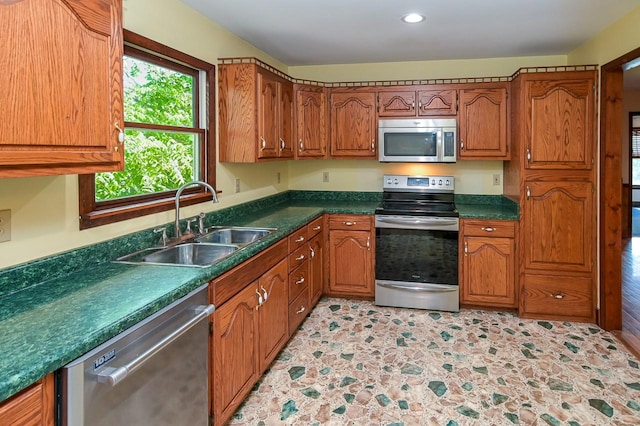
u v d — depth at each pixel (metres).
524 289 3.54
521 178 3.47
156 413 1.52
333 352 2.94
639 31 2.69
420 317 3.60
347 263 3.97
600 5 2.69
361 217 3.90
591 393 2.40
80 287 1.63
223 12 2.81
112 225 2.11
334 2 2.64
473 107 3.89
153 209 2.39
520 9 2.77
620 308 3.27
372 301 4.00
